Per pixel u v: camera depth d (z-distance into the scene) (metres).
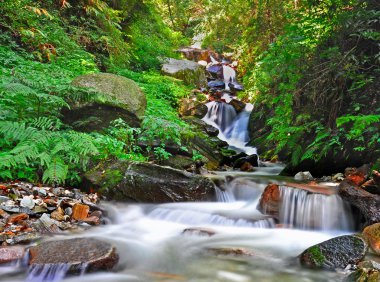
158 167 5.09
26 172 4.65
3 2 7.89
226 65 16.69
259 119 9.66
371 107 5.01
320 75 5.50
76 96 5.73
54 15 9.48
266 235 4.10
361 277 2.65
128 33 12.82
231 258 3.47
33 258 2.96
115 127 6.12
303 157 5.29
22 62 7.15
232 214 4.57
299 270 3.19
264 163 7.75
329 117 5.49
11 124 4.60
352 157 5.27
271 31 8.93
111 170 5.04
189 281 3.00
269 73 6.29
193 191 4.99
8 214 3.71
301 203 4.40
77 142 4.79
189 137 7.09
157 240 3.90
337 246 3.24
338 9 5.29
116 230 4.11
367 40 5.17
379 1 4.94
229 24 13.04
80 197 4.59
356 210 4.10
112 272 3.06
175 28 21.64
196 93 12.16
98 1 10.35
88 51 10.41
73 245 3.22
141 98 6.59
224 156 7.68
